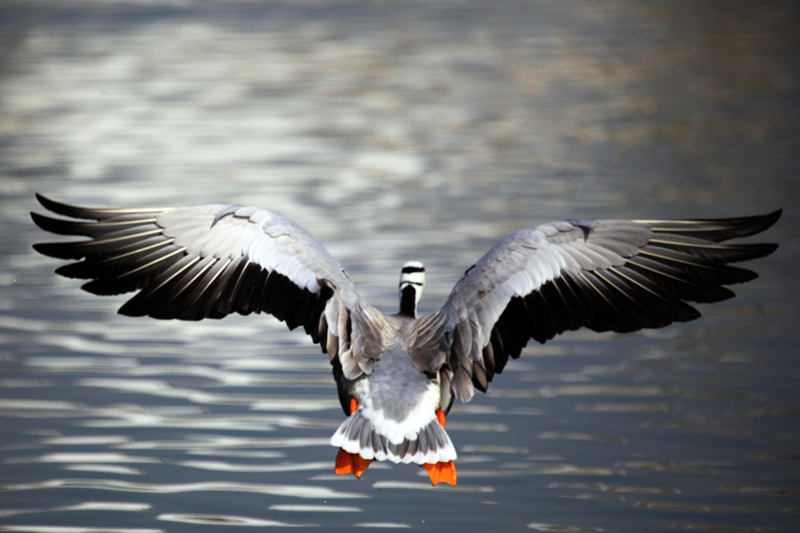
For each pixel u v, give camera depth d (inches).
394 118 1311.5
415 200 925.8
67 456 470.9
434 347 299.6
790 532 406.3
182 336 636.1
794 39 1814.7
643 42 1819.6
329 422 510.6
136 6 2285.9
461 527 412.2
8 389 546.0
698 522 415.2
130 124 1280.8
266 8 2240.4
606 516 418.9
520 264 300.7
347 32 1942.7
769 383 548.7
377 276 700.0
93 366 580.7
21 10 2233.0
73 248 289.9
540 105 1379.2
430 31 1945.1
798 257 750.5
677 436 489.7
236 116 1327.5
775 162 1056.2
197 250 302.4
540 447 482.3
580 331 649.6
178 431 497.0
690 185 968.3
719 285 292.4
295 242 307.0
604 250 299.9
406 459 282.4
